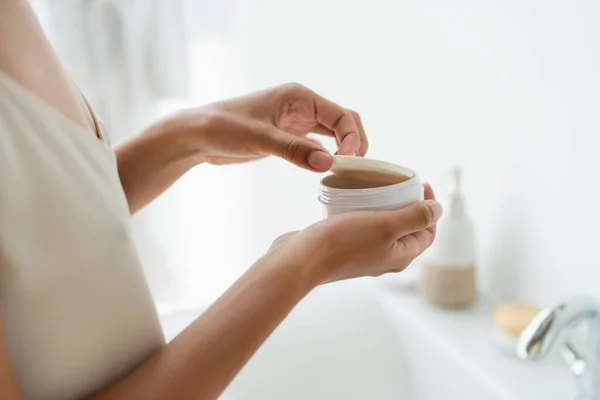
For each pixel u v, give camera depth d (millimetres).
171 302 1155
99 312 372
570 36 618
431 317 795
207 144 534
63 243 348
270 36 1170
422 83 893
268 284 380
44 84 365
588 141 616
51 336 354
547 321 533
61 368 365
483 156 794
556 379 648
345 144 560
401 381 808
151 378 349
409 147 960
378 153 1059
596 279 632
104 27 1001
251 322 368
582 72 609
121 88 1034
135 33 1013
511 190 750
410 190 467
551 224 691
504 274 792
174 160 558
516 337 683
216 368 357
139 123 1052
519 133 719
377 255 429
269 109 565
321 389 785
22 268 328
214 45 1160
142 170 548
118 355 392
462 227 792
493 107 755
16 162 331
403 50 924
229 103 562
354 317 836
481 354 701
